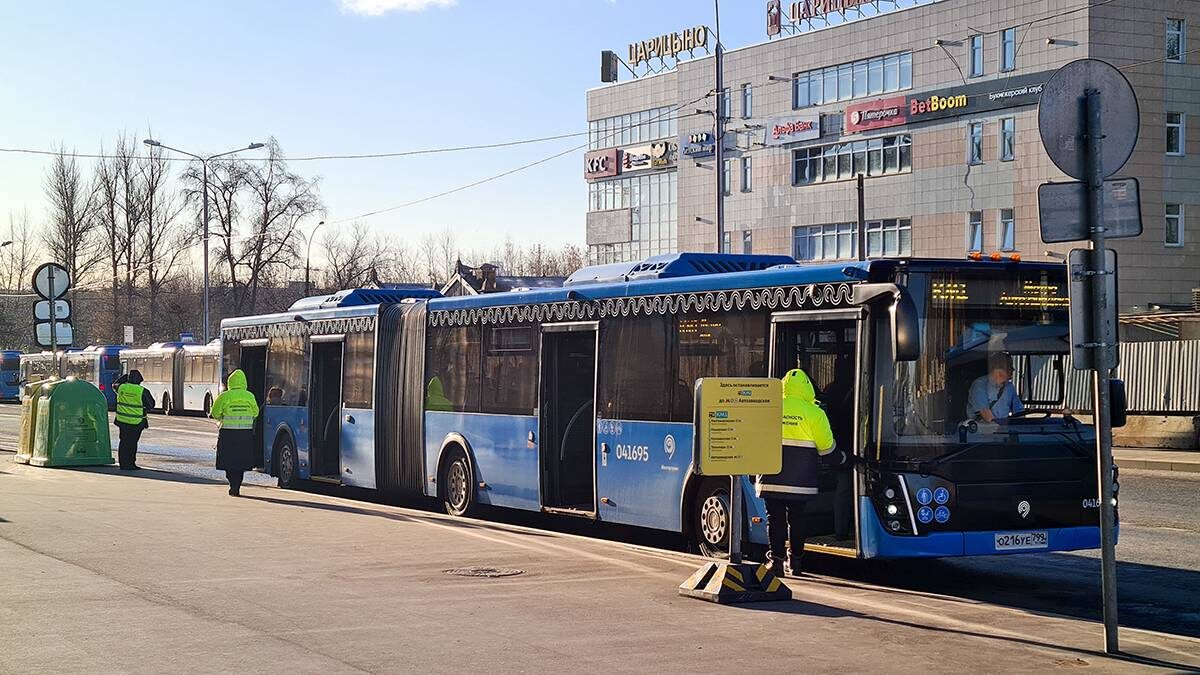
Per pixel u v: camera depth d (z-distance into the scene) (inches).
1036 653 336.2
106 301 3144.7
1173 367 1251.8
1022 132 2003.0
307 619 372.8
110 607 389.1
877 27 2240.4
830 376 492.7
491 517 720.3
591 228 3090.6
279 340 914.7
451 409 709.3
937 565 532.4
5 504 675.4
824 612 392.2
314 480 853.8
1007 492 445.7
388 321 777.6
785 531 466.3
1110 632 337.4
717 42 1617.9
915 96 2166.6
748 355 506.0
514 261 4101.9
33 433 983.0
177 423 1959.9
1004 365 454.3
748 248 2524.6
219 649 331.3
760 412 413.1
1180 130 1972.2
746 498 503.2
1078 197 338.6
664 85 2849.4
